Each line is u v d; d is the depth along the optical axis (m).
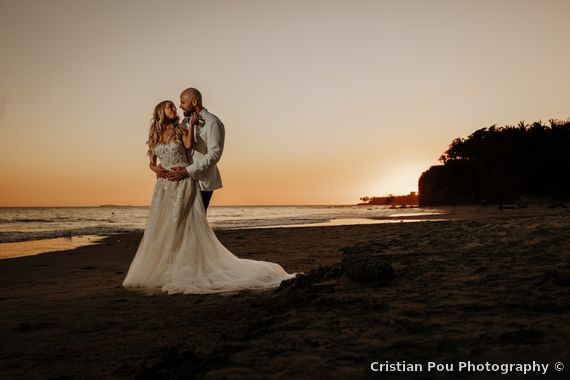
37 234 18.39
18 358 2.49
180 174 4.94
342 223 24.36
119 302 4.10
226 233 15.88
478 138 85.81
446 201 86.00
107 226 27.56
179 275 4.71
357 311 2.62
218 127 5.11
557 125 72.19
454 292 3.01
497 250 4.98
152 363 2.33
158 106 5.17
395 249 6.34
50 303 4.12
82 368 2.31
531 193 66.12
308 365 1.72
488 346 1.83
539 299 2.65
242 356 1.88
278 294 4.09
